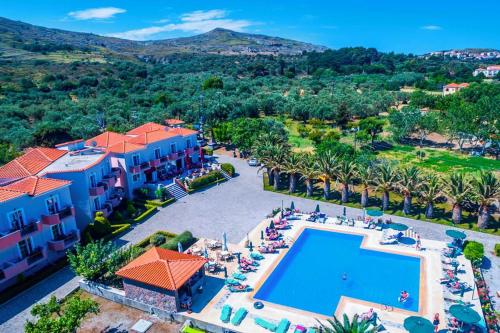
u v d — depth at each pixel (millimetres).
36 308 27172
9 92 127875
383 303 31547
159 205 53062
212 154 79188
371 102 118250
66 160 48875
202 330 29641
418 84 175750
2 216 33969
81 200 44875
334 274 36219
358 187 58125
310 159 56438
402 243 41281
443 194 45750
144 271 31656
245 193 58250
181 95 131750
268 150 59312
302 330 27953
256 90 153125
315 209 50844
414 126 86438
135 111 107812
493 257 38375
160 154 62219
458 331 27469
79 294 34344
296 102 116750
